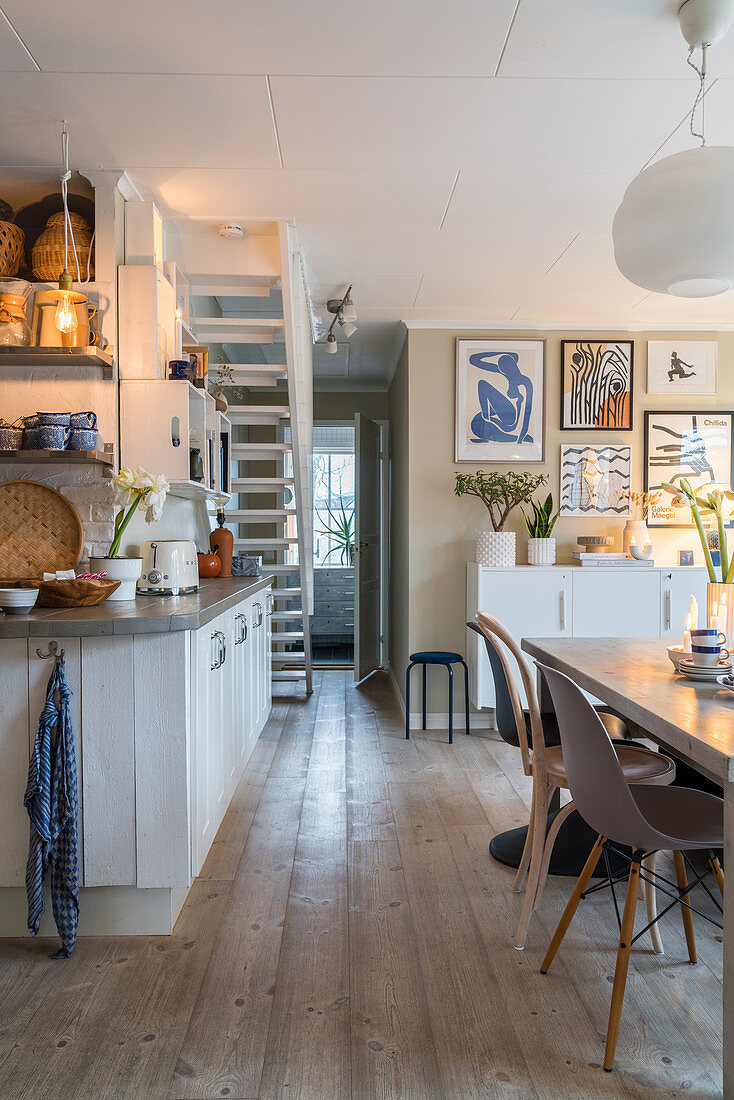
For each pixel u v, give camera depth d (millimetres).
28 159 2676
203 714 2449
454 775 3729
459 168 2721
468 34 1989
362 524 5988
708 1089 1569
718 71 2152
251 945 2139
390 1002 1865
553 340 4719
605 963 2053
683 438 4719
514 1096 1545
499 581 4316
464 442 4688
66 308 2568
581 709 1687
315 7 1880
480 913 2334
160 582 2975
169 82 2197
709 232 1703
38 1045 1698
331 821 3102
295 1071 1614
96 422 2727
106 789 2164
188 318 3438
